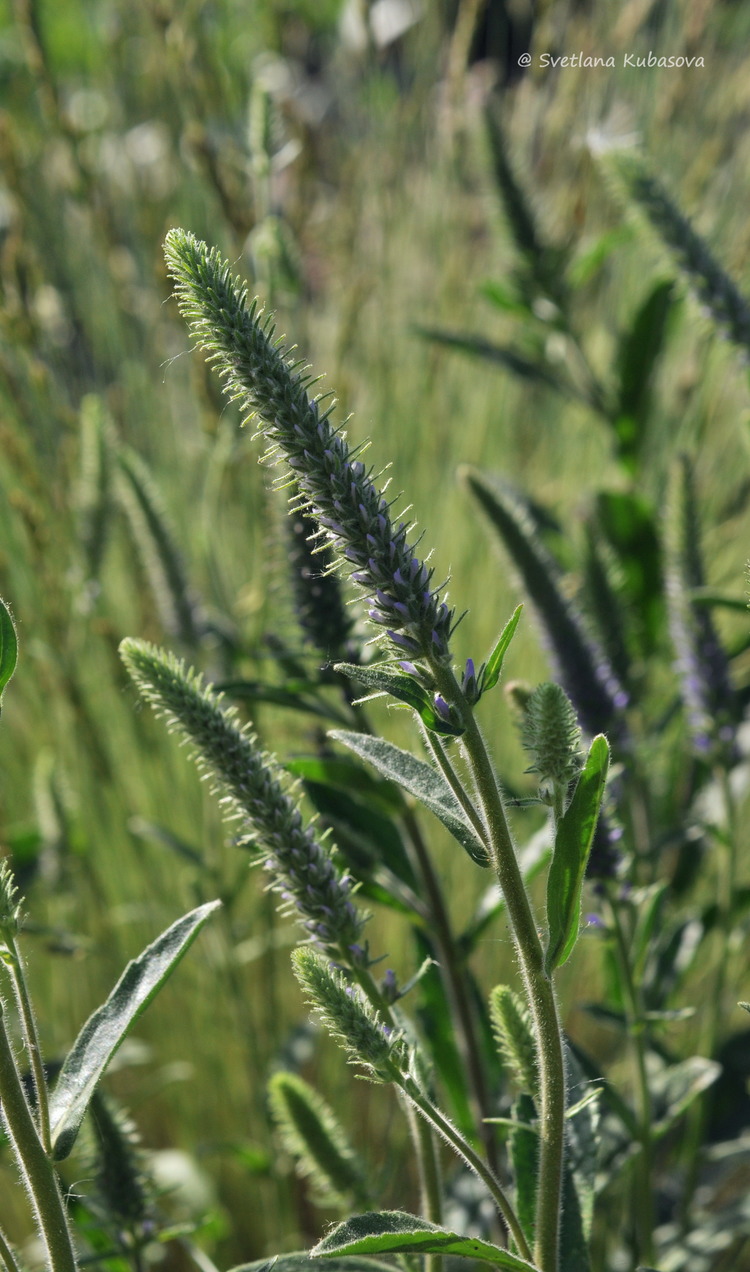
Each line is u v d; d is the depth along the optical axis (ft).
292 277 10.46
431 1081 5.48
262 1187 11.64
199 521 14.23
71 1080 4.50
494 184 11.89
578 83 14.39
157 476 14.78
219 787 5.01
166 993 12.30
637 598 11.26
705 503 13.98
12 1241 10.98
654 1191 9.66
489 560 14.60
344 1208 6.72
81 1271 6.47
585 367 12.25
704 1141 9.47
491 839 4.18
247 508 12.26
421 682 4.18
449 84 15.07
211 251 3.99
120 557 14.62
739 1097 9.55
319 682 7.23
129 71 16.97
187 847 10.35
